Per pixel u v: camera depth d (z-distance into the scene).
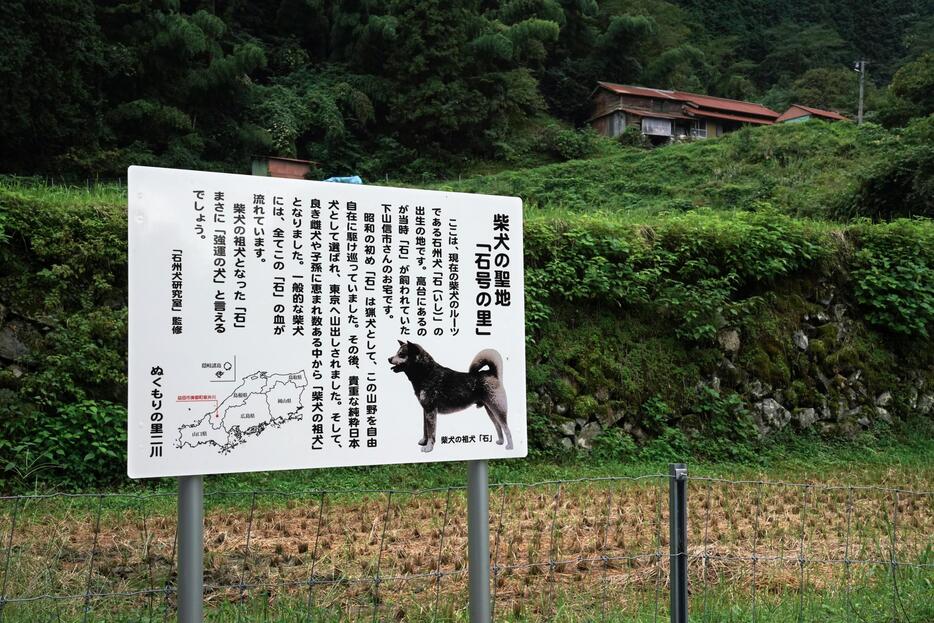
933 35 65.69
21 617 4.72
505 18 48.84
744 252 12.89
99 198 10.30
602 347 11.91
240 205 3.83
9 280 9.05
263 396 3.81
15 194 9.23
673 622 4.25
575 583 5.97
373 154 41.22
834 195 23.44
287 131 36.59
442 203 4.35
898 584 5.94
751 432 12.09
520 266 4.55
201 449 3.65
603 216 13.91
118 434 9.02
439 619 5.05
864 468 11.50
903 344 14.04
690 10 71.62
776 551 6.92
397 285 4.20
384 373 4.11
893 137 29.47
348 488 9.20
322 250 4.02
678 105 50.72
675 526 4.29
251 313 3.82
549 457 10.91
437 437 4.21
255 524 7.38
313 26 45.31
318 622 4.83
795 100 59.53
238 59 33.69
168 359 3.62
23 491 8.27
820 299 13.62
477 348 4.37
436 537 7.05
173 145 31.67
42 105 26.22
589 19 54.16
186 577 3.64
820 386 13.11
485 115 41.56
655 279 12.44
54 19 26.06
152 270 3.63
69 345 9.11
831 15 76.62
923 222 15.57
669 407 11.91
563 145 42.62
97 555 6.20
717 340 12.55
